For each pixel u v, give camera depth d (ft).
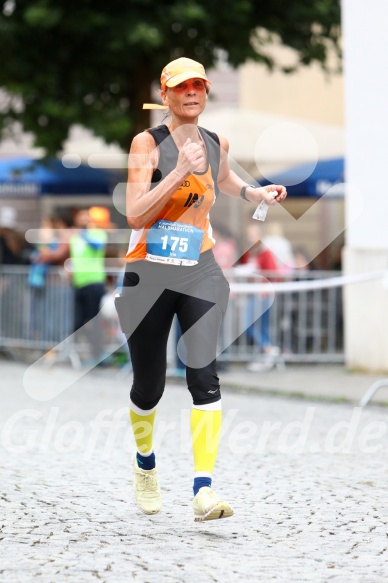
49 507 39.24
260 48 114.32
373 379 83.15
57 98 104.83
